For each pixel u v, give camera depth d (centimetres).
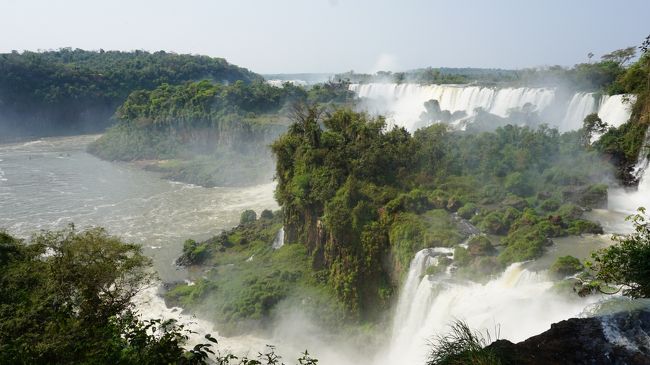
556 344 1380
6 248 3053
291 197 5525
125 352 1620
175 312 4906
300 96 13162
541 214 4412
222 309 4741
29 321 2111
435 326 3412
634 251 1800
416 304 3731
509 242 3891
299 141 5884
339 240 4659
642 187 4825
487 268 3547
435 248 4041
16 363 1703
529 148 5450
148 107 13350
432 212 4594
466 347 1423
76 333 1811
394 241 4341
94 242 2998
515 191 4941
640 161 4966
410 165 5456
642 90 5478
